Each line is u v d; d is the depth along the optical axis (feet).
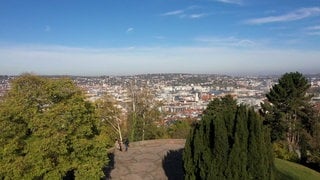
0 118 52.26
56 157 55.52
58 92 57.31
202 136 54.80
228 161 50.11
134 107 116.57
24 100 55.36
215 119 51.96
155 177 70.38
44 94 56.85
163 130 129.18
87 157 58.80
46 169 52.60
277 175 62.28
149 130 122.11
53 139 52.95
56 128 54.44
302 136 101.91
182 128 133.80
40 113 55.42
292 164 77.25
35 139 54.29
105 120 93.66
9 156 52.19
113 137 93.86
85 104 62.95
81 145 56.80
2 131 52.70
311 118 108.99
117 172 73.26
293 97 108.27
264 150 50.98
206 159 52.26
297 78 108.88
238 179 49.88
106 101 95.25
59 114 55.31
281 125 106.01
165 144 97.60
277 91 110.73
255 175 50.44
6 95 57.82
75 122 57.72
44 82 57.93
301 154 96.53
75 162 56.70
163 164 78.43
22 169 51.24
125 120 116.06
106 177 70.23
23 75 57.52
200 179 54.19
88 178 56.44
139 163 79.20
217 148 51.13
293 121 108.27
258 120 51.21
